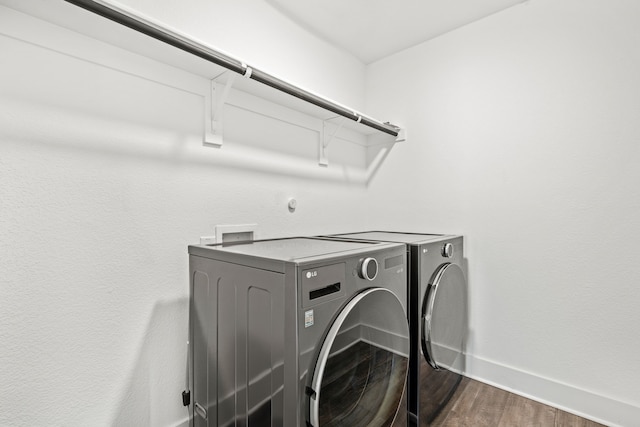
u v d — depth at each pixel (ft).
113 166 4.27
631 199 5.38
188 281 5.07
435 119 7.83
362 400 3.81
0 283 3.43
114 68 4.23
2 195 3.44
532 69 6.39
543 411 5.87
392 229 8.63
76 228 3.96
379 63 8.97
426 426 5.27
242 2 5.92
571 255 5.96
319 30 7.54
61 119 3.83
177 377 4.95
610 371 5.56
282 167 6.68
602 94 5.64
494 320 6.85
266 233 6.34
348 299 3.69
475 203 7.15
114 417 4.29
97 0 3.18
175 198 4.92
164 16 4.79
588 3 5.78
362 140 9.05
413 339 5.10
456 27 7.46
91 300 4.09
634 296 5.36
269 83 5.06
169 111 4.83
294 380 3.06
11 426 3.50
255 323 3.55
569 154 5.97
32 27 3.59
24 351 3.59
